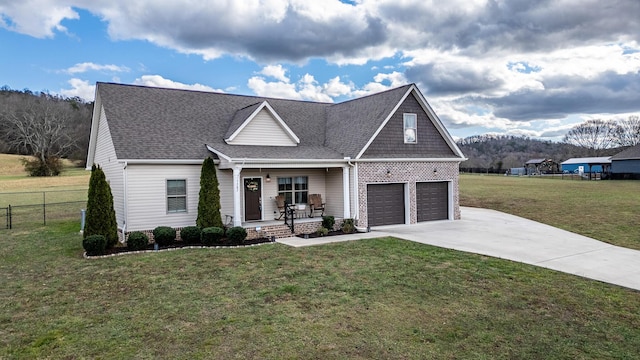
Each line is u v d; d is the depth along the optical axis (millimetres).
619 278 10430
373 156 18797
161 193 15633
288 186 18969
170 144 16375
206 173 15414
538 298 8781
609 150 95625
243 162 15531
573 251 13633
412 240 15453
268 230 16297
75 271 10828
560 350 6375
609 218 21125
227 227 16156
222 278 10078
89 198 13516
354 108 22109
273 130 18906
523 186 43594
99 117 19094
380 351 6191
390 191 19766
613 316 7844
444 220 21375
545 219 21781
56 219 22969
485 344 6527
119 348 6203
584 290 9375
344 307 8070
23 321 7301
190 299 8484
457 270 10945
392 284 9625
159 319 7371
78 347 6242
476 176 66938
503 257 12602
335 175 19266
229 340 6500
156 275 10359
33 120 67625
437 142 21141
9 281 9930
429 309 8031
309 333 6805
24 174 54750
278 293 8906
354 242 14992
